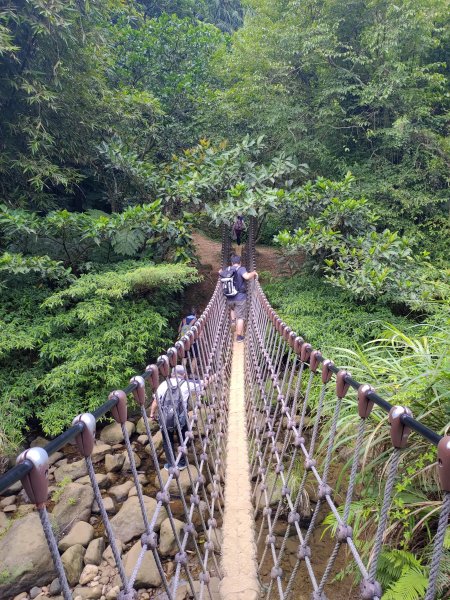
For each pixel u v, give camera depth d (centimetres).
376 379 271
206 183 763
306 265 712
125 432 116
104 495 390
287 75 984
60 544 325
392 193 859
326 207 722
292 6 973
